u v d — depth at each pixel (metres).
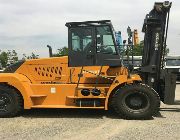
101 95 9.41
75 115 9.91
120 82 9.23
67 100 9.63
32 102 9.61
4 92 9.56
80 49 9.68
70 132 7.67
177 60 24.16
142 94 9.06
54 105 9.61
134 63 10.02
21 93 9.50
